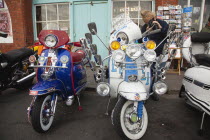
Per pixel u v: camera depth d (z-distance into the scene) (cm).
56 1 693
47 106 278
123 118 238
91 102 389
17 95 438
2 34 376
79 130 280
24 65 439
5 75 397
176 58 555
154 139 256
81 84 363
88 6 674
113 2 660
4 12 685
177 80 510
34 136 264
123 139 242
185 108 358
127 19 289
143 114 256
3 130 281
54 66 273
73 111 346
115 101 392
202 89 272
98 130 280
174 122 304
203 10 634
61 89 294
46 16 725
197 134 269
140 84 248
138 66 260
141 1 649
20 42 699
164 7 574
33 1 717
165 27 365
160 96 422
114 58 239
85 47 289
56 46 286
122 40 272
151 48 246
